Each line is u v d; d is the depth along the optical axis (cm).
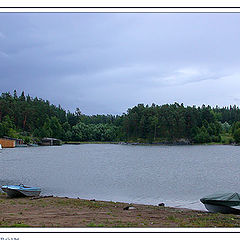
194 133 15662
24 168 5078
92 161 6562
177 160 7031
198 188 3266
